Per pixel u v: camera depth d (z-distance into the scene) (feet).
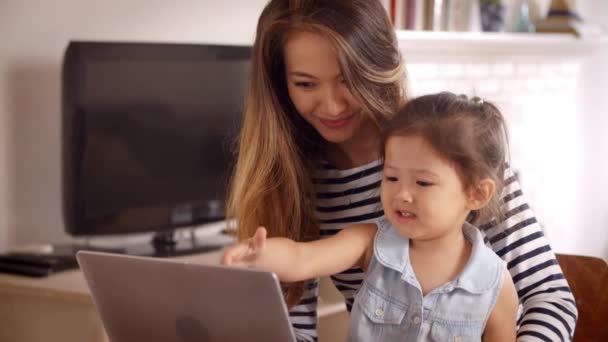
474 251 3.98
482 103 4.09
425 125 3.82
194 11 9.12
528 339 3.85
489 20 11.52
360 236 4.24
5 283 6.98
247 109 4.78
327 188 4.90
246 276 3.28
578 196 14.03
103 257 3.62
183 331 3.65
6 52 7.85
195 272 3.39
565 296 4.17
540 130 12.99
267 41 4.54
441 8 10.93
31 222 8.21
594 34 12.92
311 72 4.36
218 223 9.27
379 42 4.41
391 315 4.01
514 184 4.34
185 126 8.28
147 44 7.91
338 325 7.81
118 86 7.75
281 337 3.39
